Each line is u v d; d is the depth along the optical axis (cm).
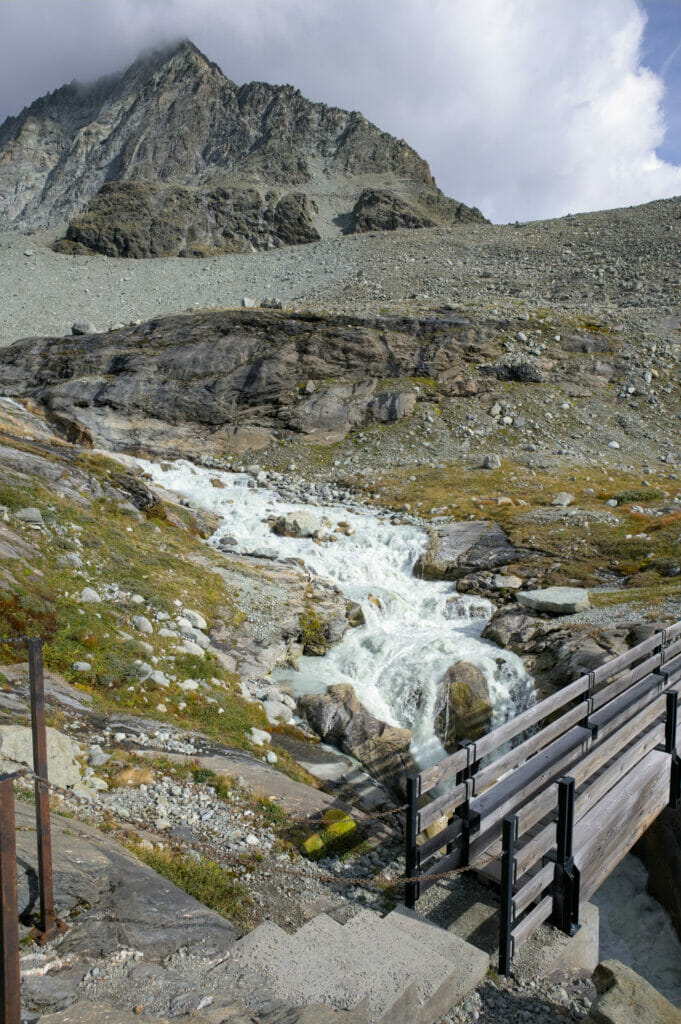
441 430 3981
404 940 641
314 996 533
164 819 905
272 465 3841
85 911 564
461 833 807
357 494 3381
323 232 10281
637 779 935
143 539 2061
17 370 4534
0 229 14725
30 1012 445
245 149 14062
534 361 4403
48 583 1485
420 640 1892
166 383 4259
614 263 6700
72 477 2170
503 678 1658
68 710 1085
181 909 630
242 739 1266
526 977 705
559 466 3566
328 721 1456
